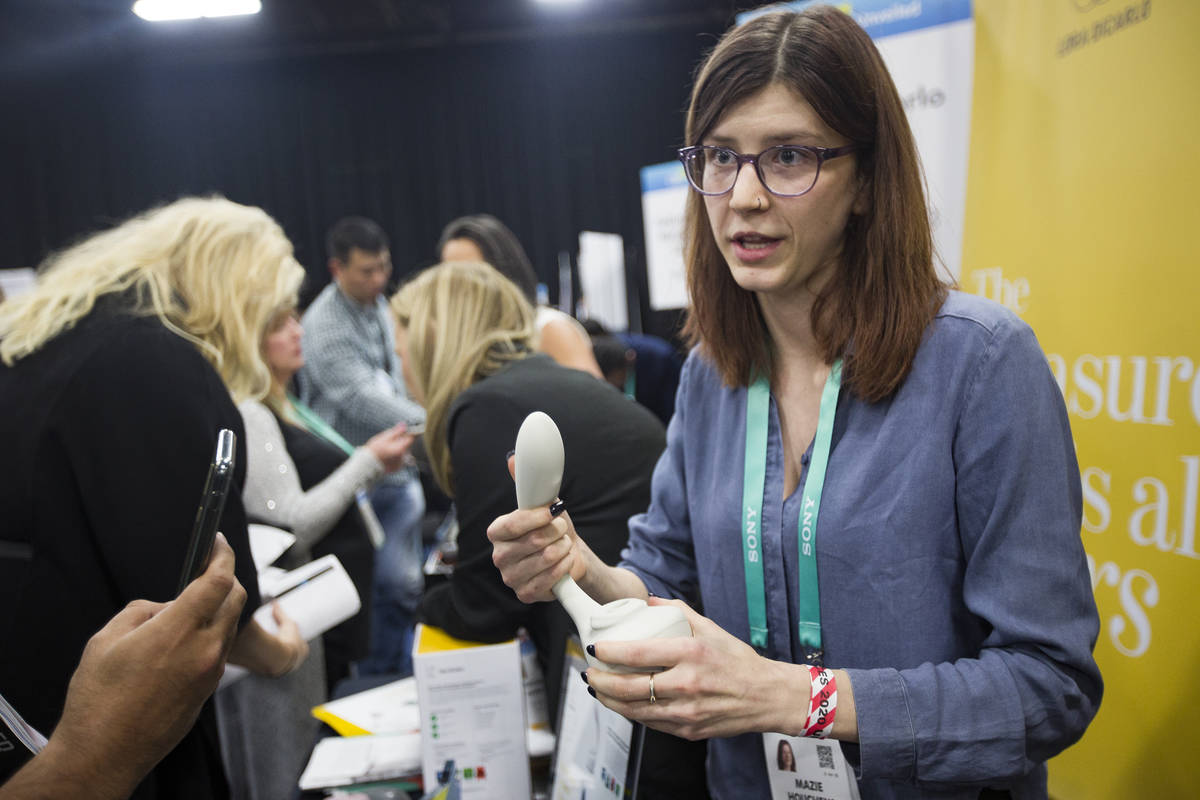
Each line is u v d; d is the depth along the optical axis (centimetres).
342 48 618
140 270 113
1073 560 78
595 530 130
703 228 96
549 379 140
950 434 81
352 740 135
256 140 632
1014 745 75
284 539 148
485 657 124
